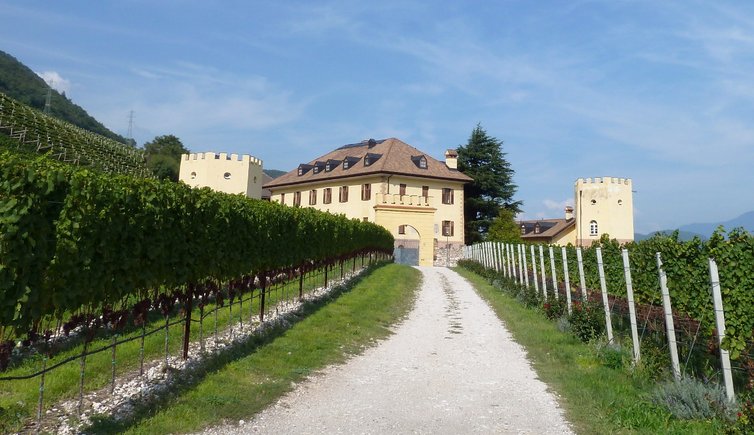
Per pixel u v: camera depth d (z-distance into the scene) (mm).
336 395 7891
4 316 4996
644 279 11430
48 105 91250
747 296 7570
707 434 6109
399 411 7207
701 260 8688
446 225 56375
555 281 17031
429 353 11398
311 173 62812
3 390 6848
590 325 12289
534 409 7422
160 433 5820
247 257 11195
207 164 59844
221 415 6527
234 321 12141
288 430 6270
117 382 7418
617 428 6477
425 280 30453
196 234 8898
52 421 5867
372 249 33812
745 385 7355
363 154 60438
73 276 5809
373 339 12578
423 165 56031
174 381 7492
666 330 9023
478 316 17141
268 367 8977
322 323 13281
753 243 7598
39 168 5402
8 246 4949
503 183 65812
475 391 8391
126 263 6809
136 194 7078
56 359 8289
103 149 53188
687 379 7520
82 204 5852
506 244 29047
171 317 12148
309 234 16859
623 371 9312
